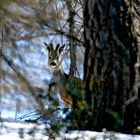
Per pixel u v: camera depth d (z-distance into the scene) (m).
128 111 12.09
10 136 11.52
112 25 12.27
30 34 18.06
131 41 12.31
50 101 10.95
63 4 18.91
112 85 12.14
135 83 12.09
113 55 12.20
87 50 12.60
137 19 12.85
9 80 16.08
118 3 12.31
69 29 17.80
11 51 16.75
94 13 12.46
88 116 10.96
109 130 11.86
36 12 17.61
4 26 16.92
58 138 10.52
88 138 10.20
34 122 12.79
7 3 12.77
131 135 11.35
